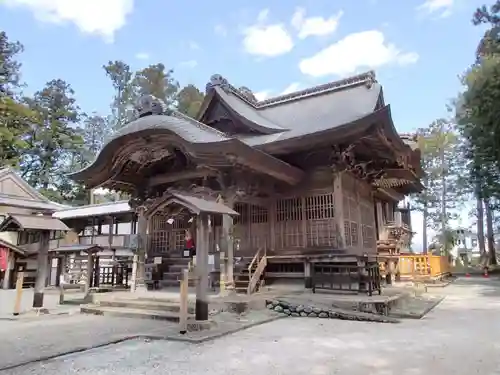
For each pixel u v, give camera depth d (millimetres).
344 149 13609
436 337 7574
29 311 10758
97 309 10781
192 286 13648
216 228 15242
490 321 9711
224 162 11688
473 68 25688
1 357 5918
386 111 11969
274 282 14594
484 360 5777
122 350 6430
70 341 7027
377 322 9477
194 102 40938
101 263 24266
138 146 12883
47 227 11133
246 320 9164
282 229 14766
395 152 14211
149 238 16609
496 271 35812
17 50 39094
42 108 47531
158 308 10461
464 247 48438
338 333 7965
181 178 14109
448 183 43656
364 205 17016
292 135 14688
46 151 48344
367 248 16484
